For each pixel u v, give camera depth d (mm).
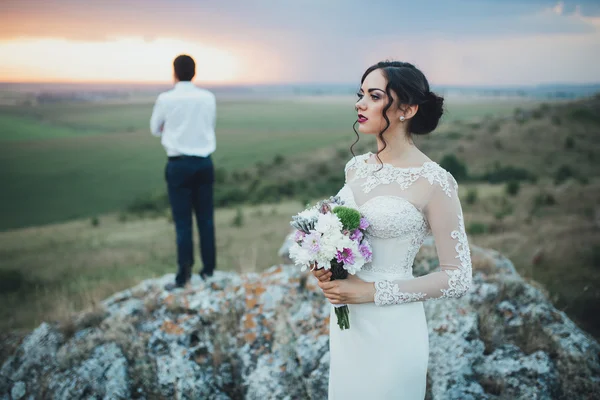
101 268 11359
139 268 10695
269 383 3223
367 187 2230
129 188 50281
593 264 7375
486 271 4074
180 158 4500
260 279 4133
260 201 33312
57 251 15672
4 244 18578
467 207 20359
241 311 3840
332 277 2148
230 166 60375
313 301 3740
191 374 3395
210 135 4672
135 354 3594
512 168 38406
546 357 3107
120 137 105688
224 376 3436
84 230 22438
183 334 3676
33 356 3816
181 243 4523
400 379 2199
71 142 95250
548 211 17438
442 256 2084
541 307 3596
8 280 9812
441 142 50469
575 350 3176
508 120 57031
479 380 3045
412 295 2051
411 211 2111
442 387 2996
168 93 4516
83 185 52781
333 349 2393
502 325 3447
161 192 39844
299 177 46219
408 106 2137
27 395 3584
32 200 44719
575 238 9977
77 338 3857
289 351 3338
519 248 8828
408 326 2209
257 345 3502
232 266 8047
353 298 2094
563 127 52000
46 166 66812
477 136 50812
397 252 2199
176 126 4488
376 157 2307
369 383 2230
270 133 117688
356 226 2096
